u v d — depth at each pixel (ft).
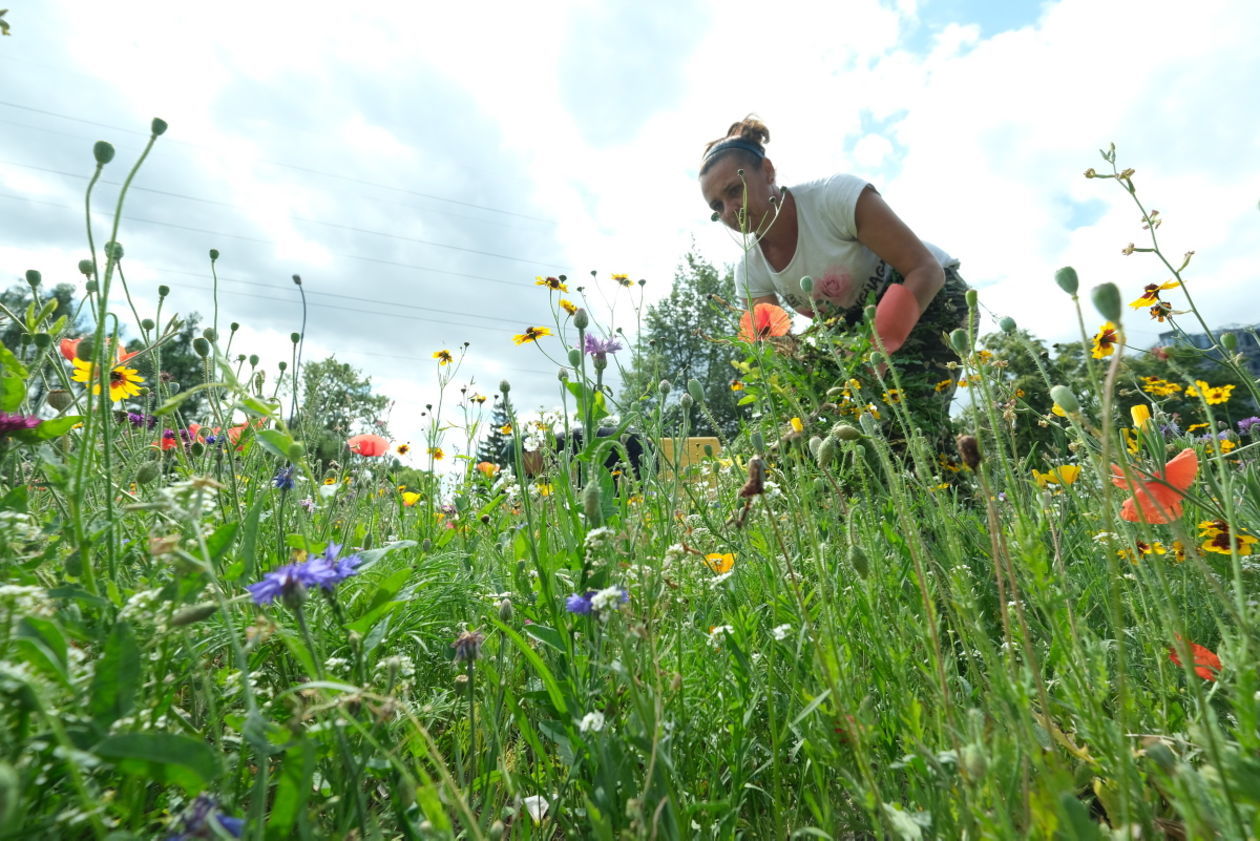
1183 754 3.21
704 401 6.33
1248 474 5.78
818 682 3.85
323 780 3.61
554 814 3.87
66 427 3.84
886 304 11.23
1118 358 2.72
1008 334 5.95
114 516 4.02
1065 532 6.41
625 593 3.96
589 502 4.94
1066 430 5.77
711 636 4.84
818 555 3.89
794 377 9.58
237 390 3.64
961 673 5.18
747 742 4.13
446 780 2.88
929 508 6.26
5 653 2.57
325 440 11.09
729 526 6.39
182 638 3.56
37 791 2.65
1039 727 3.50
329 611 4.74
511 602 4.93
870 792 3.09
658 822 3.37
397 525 9.36
